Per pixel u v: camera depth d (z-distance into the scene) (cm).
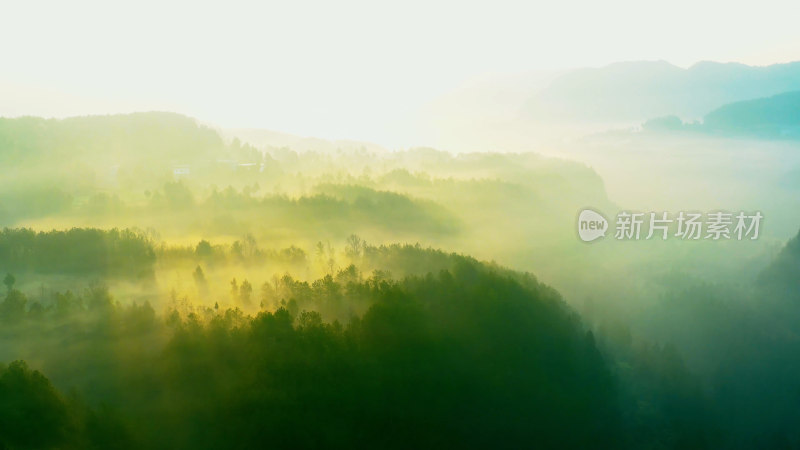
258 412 6700
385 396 7288
